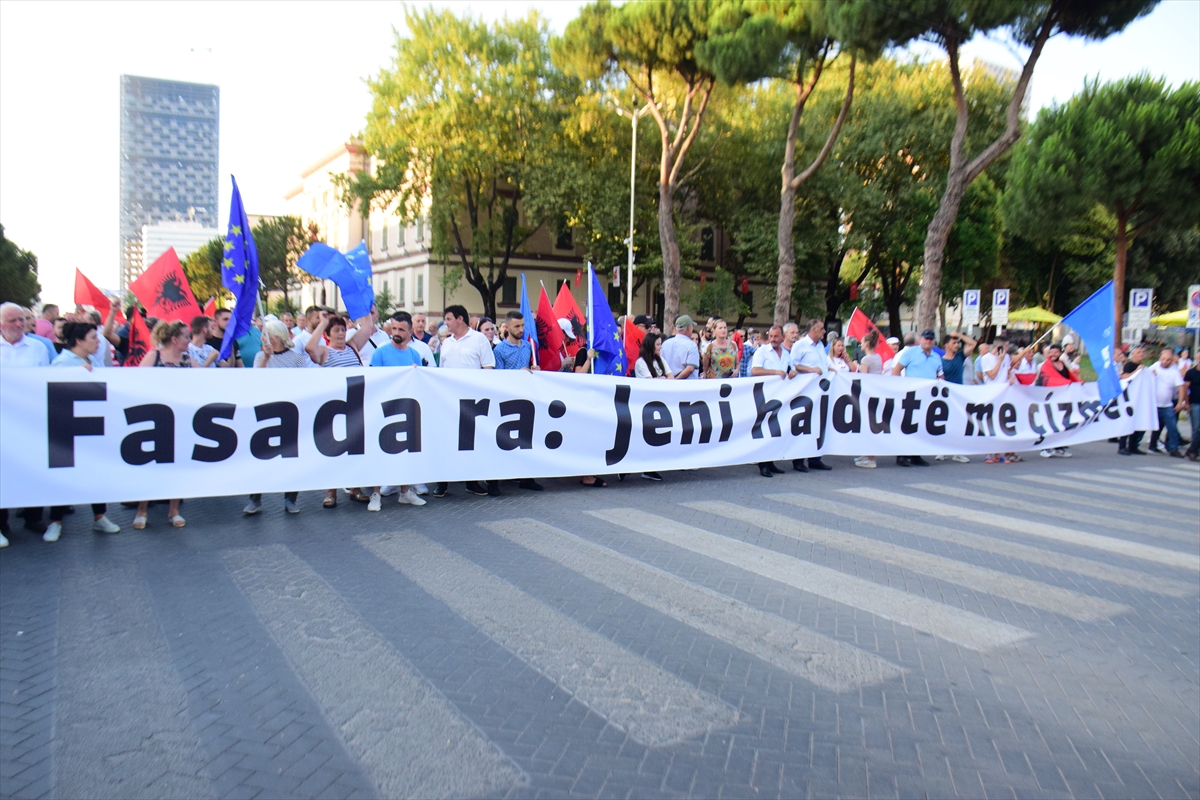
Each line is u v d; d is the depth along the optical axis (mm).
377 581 5496
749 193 38938
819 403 10656
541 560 6070
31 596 5133
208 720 3602
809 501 8609
